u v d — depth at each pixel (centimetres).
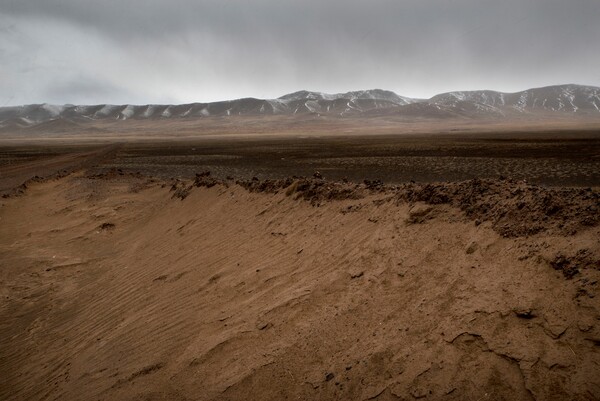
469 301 272
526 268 273
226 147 5244
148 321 438
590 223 278
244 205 758
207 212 829
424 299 297
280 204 671
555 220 301
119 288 604
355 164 2497
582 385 193
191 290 492
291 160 3020
